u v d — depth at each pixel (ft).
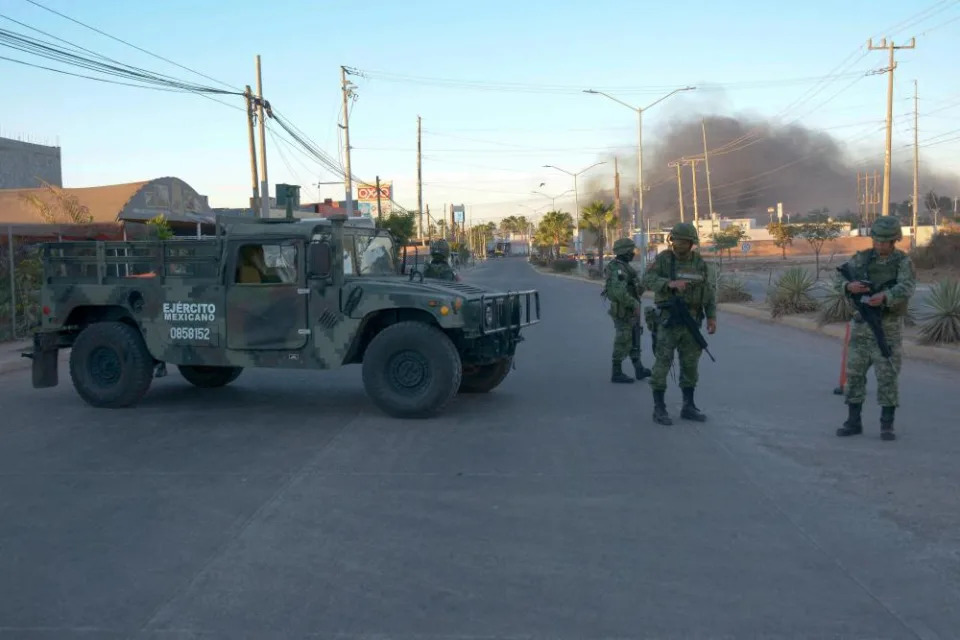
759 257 266.77
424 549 17.26
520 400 33.58
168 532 18.53
